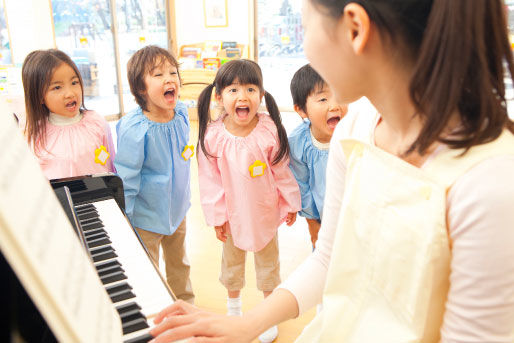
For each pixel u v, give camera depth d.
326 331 0.65
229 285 1.70
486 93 0.44
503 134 0.46
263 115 1.76
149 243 1.68
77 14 5.02
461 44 0.42
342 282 0.65
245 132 1.70
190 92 5.54
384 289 0.59
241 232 1.65
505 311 0.44
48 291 0.30
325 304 0.67
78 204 1.05
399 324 0.58
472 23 0.42
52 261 0.33
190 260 2.19
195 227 2.56
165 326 0.62
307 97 1.58
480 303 0.45
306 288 0.75
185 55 6.20
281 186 1.69
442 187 0.47
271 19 6.01
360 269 0.62
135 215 1.66
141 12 5.75
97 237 0.88
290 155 1.71
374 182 0.58
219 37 6.18
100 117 1.74
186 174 1.78
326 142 1.65
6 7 4.04
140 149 1.58
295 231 2.52
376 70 0.51
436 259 0.50
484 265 0.44
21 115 1.93
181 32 6.32
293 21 5.95
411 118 0.50
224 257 1.74
